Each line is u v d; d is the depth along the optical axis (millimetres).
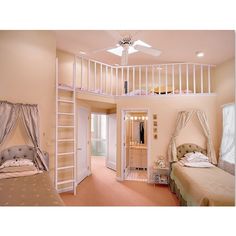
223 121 4305
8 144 3178
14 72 3246
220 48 3865
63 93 4137
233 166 3748
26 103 3346
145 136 6613
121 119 5160
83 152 5137
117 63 5785
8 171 2799
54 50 3834
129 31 3318
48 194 2107
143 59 5070
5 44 3168
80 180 4855
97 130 9062
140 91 5148
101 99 4887
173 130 4871
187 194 2969
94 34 3904
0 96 3100
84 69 5586
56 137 3715
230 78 4301
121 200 3674
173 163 4484
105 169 6297
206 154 4602
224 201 2256
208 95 4762
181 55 4453
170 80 6125
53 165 3854
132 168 6375
